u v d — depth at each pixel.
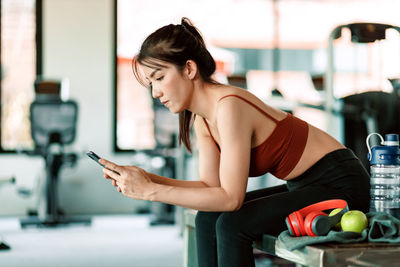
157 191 1.48
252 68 7.78
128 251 4.37
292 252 1.38
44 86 5.96
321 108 4.40
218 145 1.75
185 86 1.56
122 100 6.89
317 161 1.63
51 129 5.88
